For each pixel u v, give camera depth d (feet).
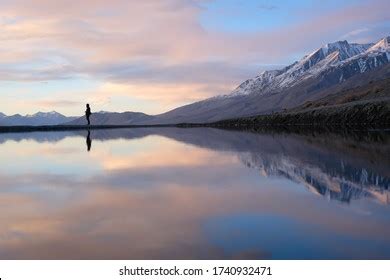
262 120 462.19
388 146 135.54
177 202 60.34
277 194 64.90
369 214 51.78
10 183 78.79
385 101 332.60
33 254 39.60
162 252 39.63
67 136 265.13
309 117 384.06
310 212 53.21
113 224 49.24
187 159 116.37
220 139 211.20
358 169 86.99
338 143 155.12
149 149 154.10
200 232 45.52
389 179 75.00
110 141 208.95
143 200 62.03
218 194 65.67
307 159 106.93
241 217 51.39
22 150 152.56
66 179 82.99
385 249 39.09
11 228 48.08
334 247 39.93
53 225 49.16
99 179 82.48
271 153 126.31
